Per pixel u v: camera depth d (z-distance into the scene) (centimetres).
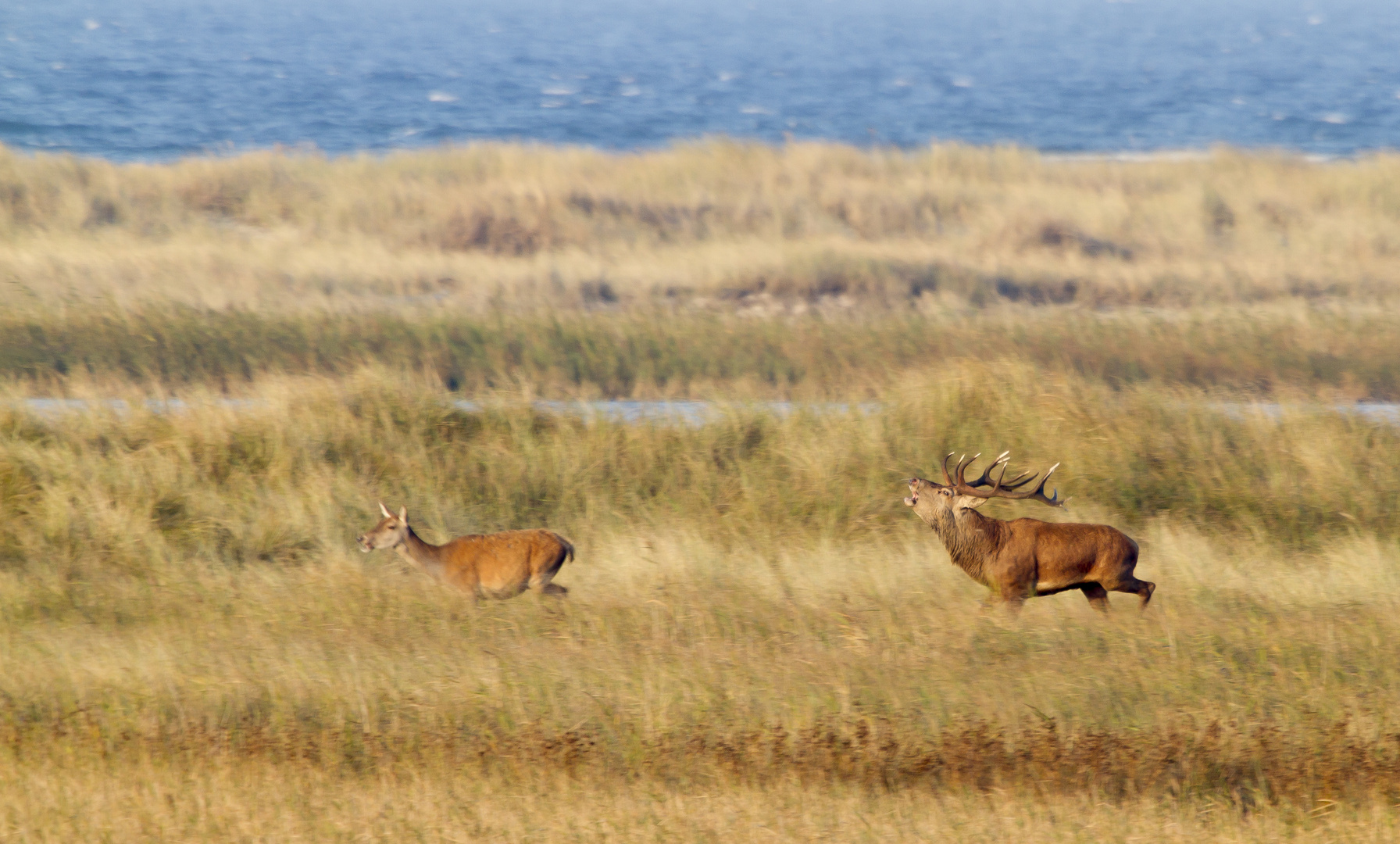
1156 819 1212
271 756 1341
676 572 1978
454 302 4131
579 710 1444
